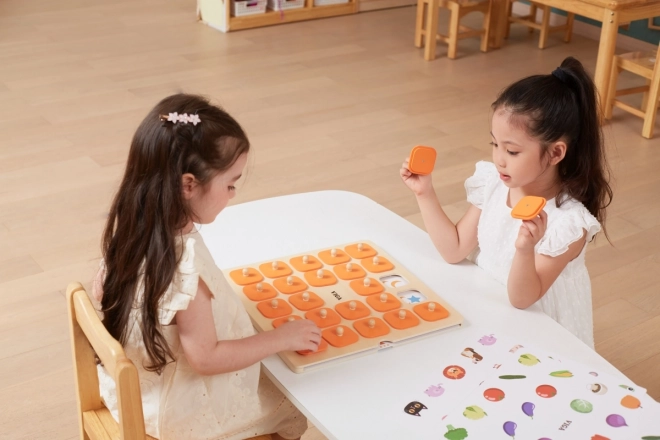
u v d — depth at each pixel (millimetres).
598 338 2277
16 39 4555
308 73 4246
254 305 1271
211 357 1104
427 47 4516
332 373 1141
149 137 1068
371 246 1466
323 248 1468
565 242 1338
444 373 1142
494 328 1258
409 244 1515
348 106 3836
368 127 3611
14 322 2236
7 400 1956
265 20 4977
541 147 1293
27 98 3758
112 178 3055
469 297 1350
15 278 2428
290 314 1252
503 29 4801
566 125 1290
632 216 2930
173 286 1076
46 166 3123
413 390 1106
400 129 3605
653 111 3553
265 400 1301
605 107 3750
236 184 3020
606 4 3527
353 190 3035
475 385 1115
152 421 1188
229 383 1200
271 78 4148
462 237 1503
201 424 1201
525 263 1266
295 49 4617
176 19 5070
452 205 2963
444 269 1438
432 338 1224
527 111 1273
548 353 1185
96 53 4391
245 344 1125
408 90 4078
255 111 3719
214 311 1138
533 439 1010
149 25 4922
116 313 1133
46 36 4629
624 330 2314
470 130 3629
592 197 1403
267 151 3320
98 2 5359
